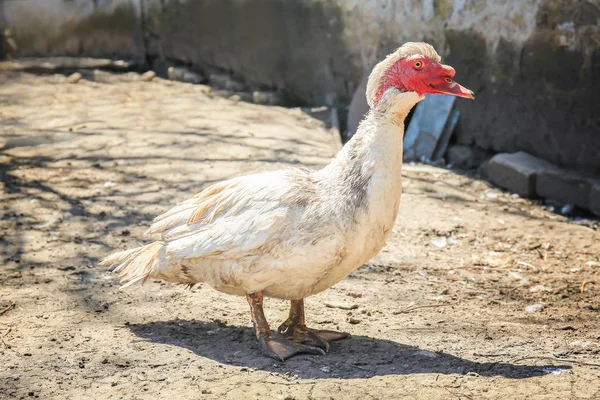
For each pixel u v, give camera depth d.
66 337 1.73
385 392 1.56
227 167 2.74
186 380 1.59
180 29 4.42
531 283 2.06
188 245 1.65
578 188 2.60
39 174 2.65
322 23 3.62
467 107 3.07
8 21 4.63
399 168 1.61
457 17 3.01
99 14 4.60
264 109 3.67
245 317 1.82
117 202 2.43
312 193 1.62
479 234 2.36
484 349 1.71
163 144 3.00
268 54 3.94
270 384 1.58
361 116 3.27
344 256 1.61
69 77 4.28
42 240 2.18
